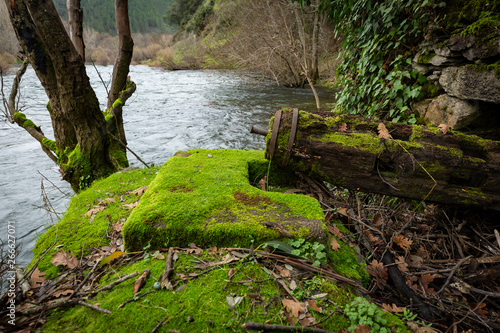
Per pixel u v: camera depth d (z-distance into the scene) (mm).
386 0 3957
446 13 3398
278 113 2801
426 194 2688
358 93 4875
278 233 2111
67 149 3672
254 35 13406
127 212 2729
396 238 2633
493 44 2758
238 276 1892
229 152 3553
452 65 3271
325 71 15508
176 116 9516
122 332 1538
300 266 1995
